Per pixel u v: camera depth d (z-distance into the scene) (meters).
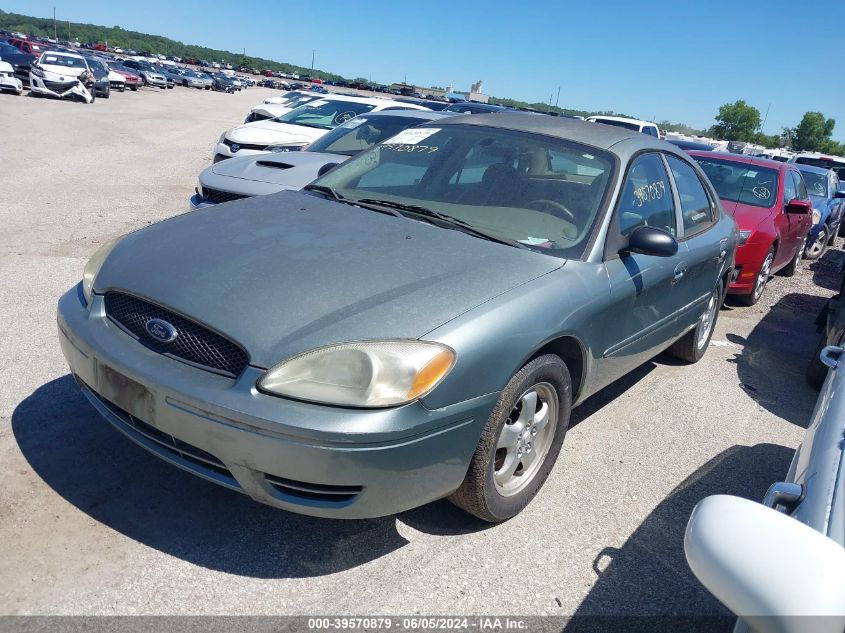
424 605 2.52
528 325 2.75
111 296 2.89
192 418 2.43
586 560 2.88
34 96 26.14
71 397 3.65
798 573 1.34
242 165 6.52
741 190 8.11
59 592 2.38
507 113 4.46
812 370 5.22
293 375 2.37
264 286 2.68
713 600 2.72
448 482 2.63
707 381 5.14
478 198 3.53
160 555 2.62
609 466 3.69
